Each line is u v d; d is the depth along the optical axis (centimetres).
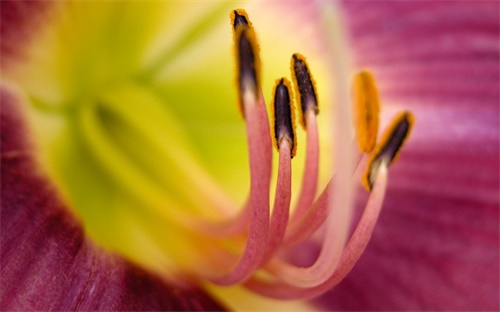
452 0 18
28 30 16
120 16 17
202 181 17
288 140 14
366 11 18
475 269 17
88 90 17
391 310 17
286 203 14
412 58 18
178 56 18
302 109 15
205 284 16
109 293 15
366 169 15
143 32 18
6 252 15
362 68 18
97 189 17
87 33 17
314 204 15
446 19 18
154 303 15
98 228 16
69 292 15
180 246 16
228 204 17
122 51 18
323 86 18
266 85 18
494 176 17
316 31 18
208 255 16
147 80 18
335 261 14
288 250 16
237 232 15
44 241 15
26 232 15
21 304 14
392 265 17
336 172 14
